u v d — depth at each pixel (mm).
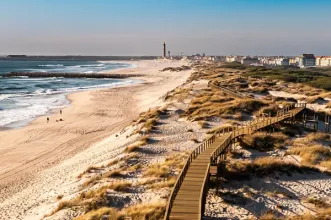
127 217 16391
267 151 27594
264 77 102188
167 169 23391
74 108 64312
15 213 20844
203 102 50438
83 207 18438
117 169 25328
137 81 129375
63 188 23703
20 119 53938
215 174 19531
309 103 54875
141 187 20859
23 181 27750
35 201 22469
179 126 38250
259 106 45562
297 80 97062
